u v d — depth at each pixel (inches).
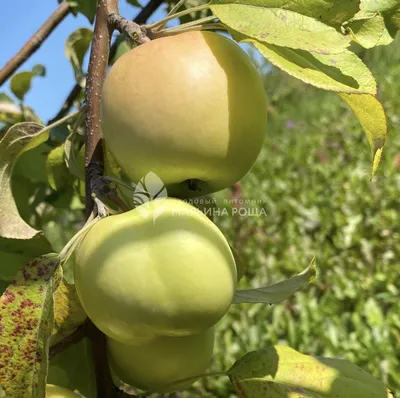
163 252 7.6
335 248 38.9
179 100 7.8
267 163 58.4
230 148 8.1
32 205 17.4
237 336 30.6
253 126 8.2
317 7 7.4
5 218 10.5
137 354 9.0
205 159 8.0
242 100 8.0
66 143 11.5
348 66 7.6
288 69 7.3
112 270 7.6
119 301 7.6
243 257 39.1
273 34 7.4
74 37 14.0
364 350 24.7
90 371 10.9
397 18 9.6
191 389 26.3
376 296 31.0
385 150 47.8
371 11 9.6
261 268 38.2
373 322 26.5
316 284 34.6
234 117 8.0
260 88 8.4
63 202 16.2
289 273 37.9
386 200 41.6
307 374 9.7
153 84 7.8
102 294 7.7
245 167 8.5
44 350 7.8
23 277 8.1
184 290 7.5
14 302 7.9
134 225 7.8
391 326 26.1
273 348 10.1
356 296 31.4
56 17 16.0
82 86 14.2
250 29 7.5
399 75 71.8
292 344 27.4
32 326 7.9
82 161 12.7
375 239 38.0
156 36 9.2
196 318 7.7
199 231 7.9
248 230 40.9
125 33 9.2
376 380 9.8
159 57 8.0
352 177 46.4
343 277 33.8
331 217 42.3
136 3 17.1
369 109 7.8
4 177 10.7
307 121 76.7
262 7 7.7
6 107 17.1
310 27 7.5
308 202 46.4
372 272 35.3
